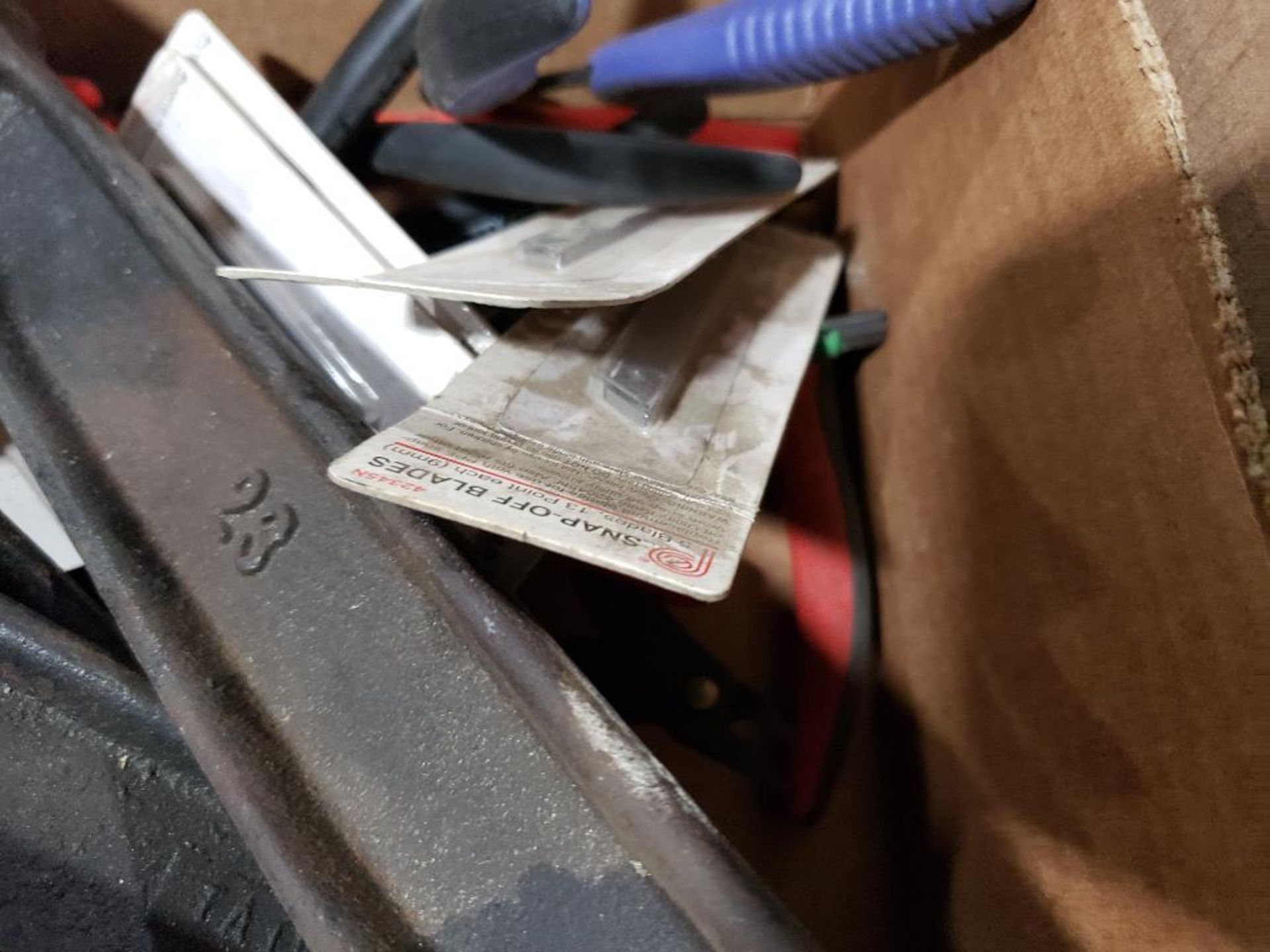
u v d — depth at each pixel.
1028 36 0.33
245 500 0.29
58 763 0.29
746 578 0.55
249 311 0.32
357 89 0.42
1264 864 0.24
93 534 0.29
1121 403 0.29
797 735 0.49
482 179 0.41
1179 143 0.26
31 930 0.28
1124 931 0.30
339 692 0.26
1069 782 0.33
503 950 0.22
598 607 0.50
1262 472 0.24
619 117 0.47
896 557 0.48
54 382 0.31
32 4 0.44
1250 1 0.23
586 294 0.28
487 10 0.31
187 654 0.27
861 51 0.35
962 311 0.40
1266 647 0.24
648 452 0.31
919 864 0.45
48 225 0.33
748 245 0.49
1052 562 0.34
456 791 0.24
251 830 0.24
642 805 0.23
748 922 0.22
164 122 0.38
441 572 0.26
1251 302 0.24
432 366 0.35
